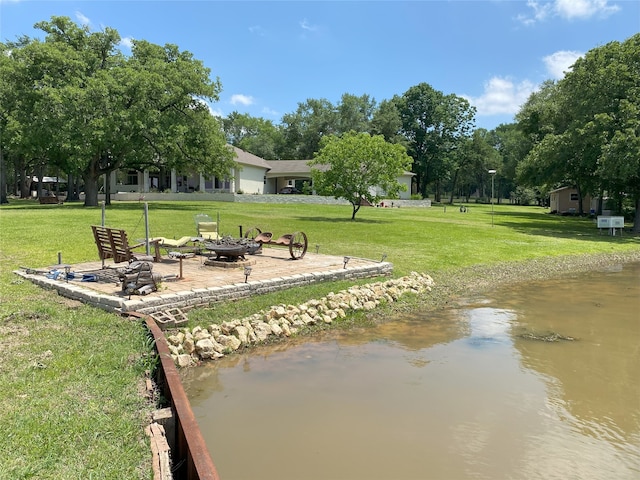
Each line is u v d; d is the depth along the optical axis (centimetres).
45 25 3045
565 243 1978
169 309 698
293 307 782
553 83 4875
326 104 6438
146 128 2698
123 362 505
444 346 694
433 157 6203
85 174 2898
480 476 369
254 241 1173
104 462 324
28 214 2123
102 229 864
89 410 399
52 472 310
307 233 1836
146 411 405
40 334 577
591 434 439
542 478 368
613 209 3284
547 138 2897
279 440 418
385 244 1617
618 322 843
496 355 658
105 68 3108
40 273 883
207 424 445
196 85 2972
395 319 842
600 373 594
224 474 366
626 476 373
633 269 1473
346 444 414
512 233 2248
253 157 4856
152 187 4672
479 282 1189
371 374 577
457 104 6188
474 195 9625
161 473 310
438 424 452
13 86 2738
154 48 3123
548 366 617
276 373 575
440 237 1898
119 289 756
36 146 2669
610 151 2328
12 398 414
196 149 3047
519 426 451
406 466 381
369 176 2541
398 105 6253
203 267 1005
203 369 583
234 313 739
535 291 1117
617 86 2606
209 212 2617
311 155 6234
